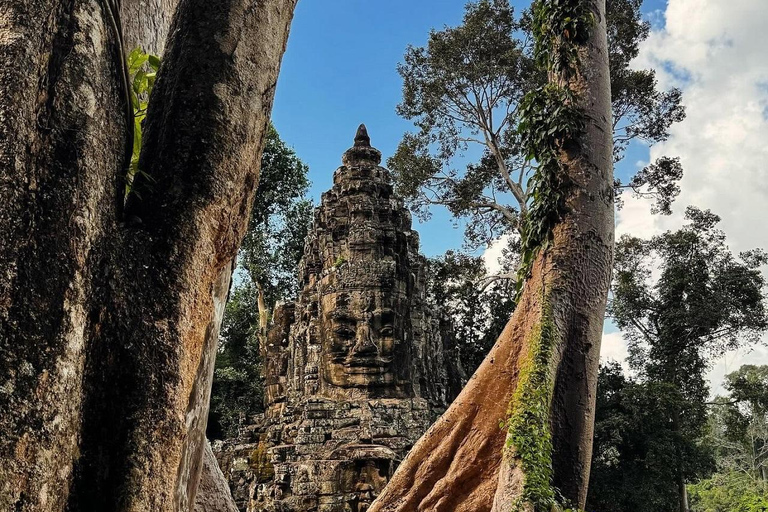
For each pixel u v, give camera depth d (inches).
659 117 979.3
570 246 276.7
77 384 89.2
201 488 202.5
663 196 1015.6
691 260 1173.1
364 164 934.4
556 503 219.6
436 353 931.3
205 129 113.9
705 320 1115.9
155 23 180.5
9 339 82.3
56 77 97.0
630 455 1029.8
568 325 265.1
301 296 905.5
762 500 504.1
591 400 257.9
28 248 87.0
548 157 289.4
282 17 132.0
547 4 318.0
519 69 987.9
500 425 261.9
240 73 120.0
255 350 1286.9
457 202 1086.4
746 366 1472.7
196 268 107.3
